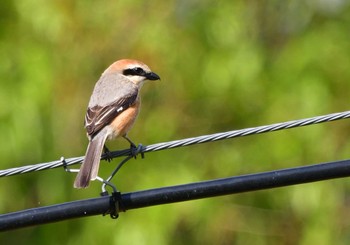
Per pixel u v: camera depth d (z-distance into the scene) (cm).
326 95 1369
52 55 1387
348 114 887
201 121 1410
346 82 1382
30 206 1430
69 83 1382
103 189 841
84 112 1386
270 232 1406
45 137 1376
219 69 1381
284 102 1378
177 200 835
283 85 1386
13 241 1434
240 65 1384
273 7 1465
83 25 1399
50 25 1387
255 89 1386
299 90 1373
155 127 1399
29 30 1397
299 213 1377
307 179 824
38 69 1366
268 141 1386
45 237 1399
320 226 1355
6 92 1361
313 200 1353
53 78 1374
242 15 1424
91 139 1016
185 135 1409
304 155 1366
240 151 1399
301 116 1366
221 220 1384
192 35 1402
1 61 1377
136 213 1336
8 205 1415
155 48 1391
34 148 1362
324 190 1359
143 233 1321
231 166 1391
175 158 1394
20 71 1372
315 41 1404
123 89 1064
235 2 1423
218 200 1379
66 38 1394
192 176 1369
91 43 1399
